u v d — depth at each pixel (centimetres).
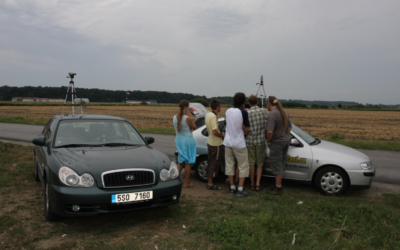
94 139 521
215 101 593
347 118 5425
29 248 345
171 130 1925
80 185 392
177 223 427
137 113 5762
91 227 411
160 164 454
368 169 573
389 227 397
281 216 433
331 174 584
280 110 560
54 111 5681
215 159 597
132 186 411
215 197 555
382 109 12912
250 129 590
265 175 627
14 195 539
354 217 437
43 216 447
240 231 385
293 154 607
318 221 428
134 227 412
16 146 1098
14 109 6562
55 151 470
